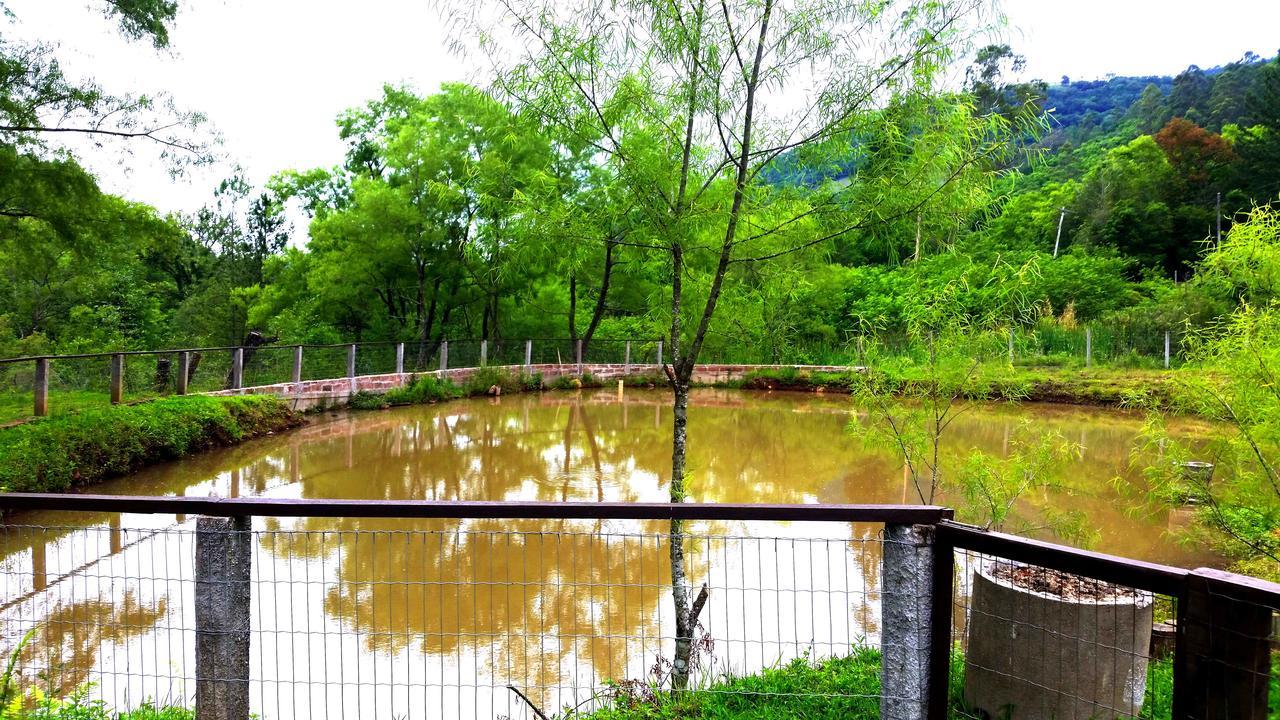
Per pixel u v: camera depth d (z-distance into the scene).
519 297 24.41
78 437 10.37
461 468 12.19
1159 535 8.19
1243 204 36.75
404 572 6.83
